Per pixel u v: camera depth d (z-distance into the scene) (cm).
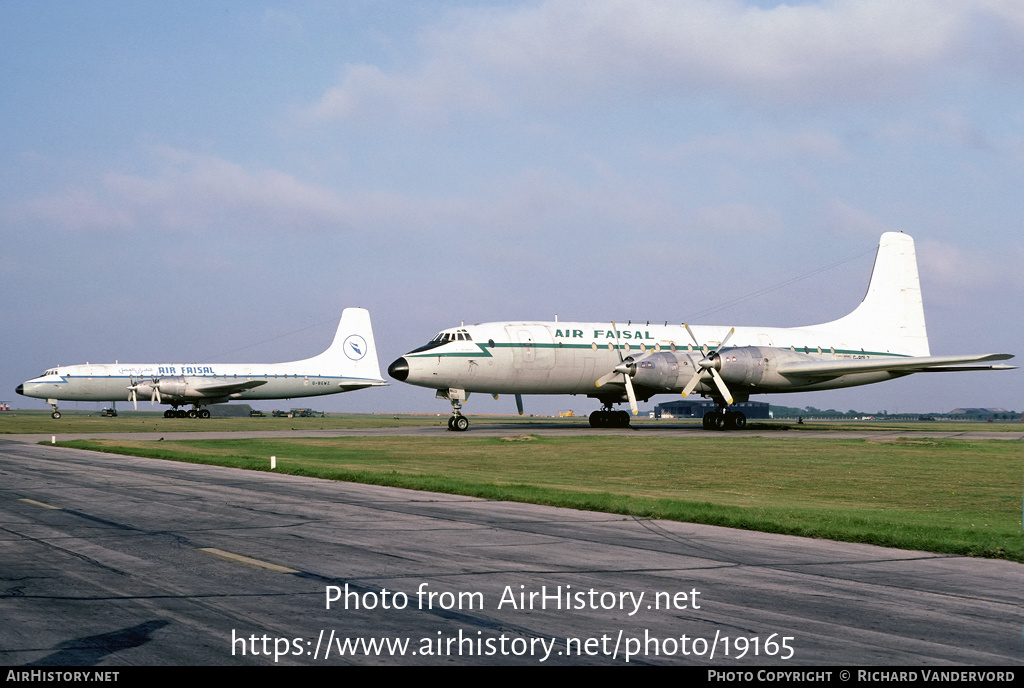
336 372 9644
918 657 751
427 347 5238
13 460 3130
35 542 1291
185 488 2108
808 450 3803
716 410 5812
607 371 5503
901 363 5303
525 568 1116
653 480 2617
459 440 4588
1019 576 1123
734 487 2430
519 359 5291
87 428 6694
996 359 5028
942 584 1060
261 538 1338
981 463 3212
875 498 2205
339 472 2497
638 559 1198
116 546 1257
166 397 8806
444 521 1552
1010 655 759
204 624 824
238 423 8138
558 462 3247
